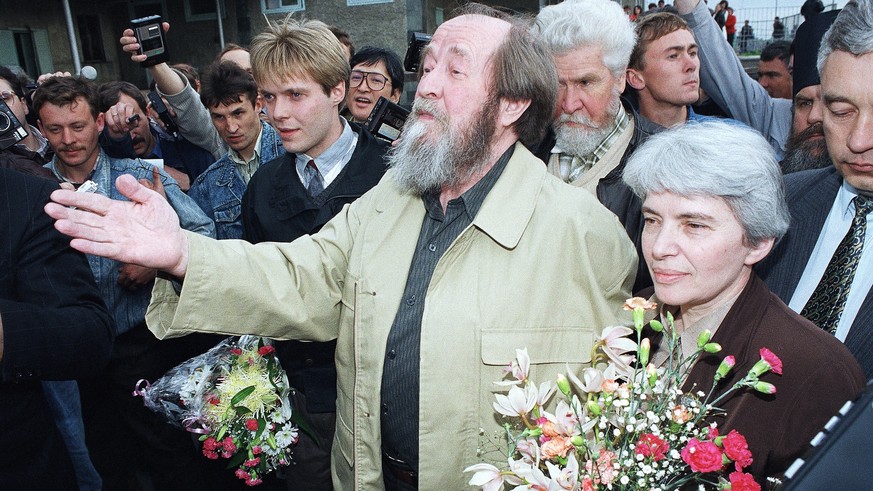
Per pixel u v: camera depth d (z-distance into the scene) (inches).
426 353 50.7
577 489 36.9
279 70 75.8
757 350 41.3
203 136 132.0
